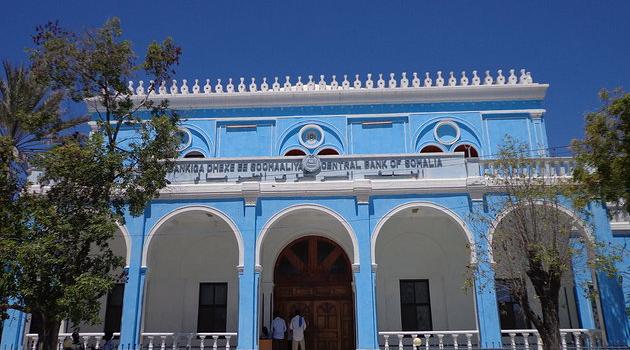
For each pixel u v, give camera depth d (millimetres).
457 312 20125
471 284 15430
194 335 17547
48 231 13234
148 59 15352
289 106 22781
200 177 18484
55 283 12805
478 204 17547
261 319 19875
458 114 22453
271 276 20375
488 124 22328
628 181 15891
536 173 17531
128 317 17078
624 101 15922
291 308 20406
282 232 20781
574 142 17109
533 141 22016
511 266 14203
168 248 21047
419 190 17844
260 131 22672
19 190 14086
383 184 17922
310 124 22594
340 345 19984
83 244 13742
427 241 20906
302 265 20812
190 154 22609
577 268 17172
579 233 17062
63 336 17969
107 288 13094
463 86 22312
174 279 20828
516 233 14414
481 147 21969
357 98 22594
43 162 14023
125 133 22547
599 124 16406
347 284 20547
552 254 13727
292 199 18016
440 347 16953
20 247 12328
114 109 15469
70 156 13789
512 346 16688
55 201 13891
